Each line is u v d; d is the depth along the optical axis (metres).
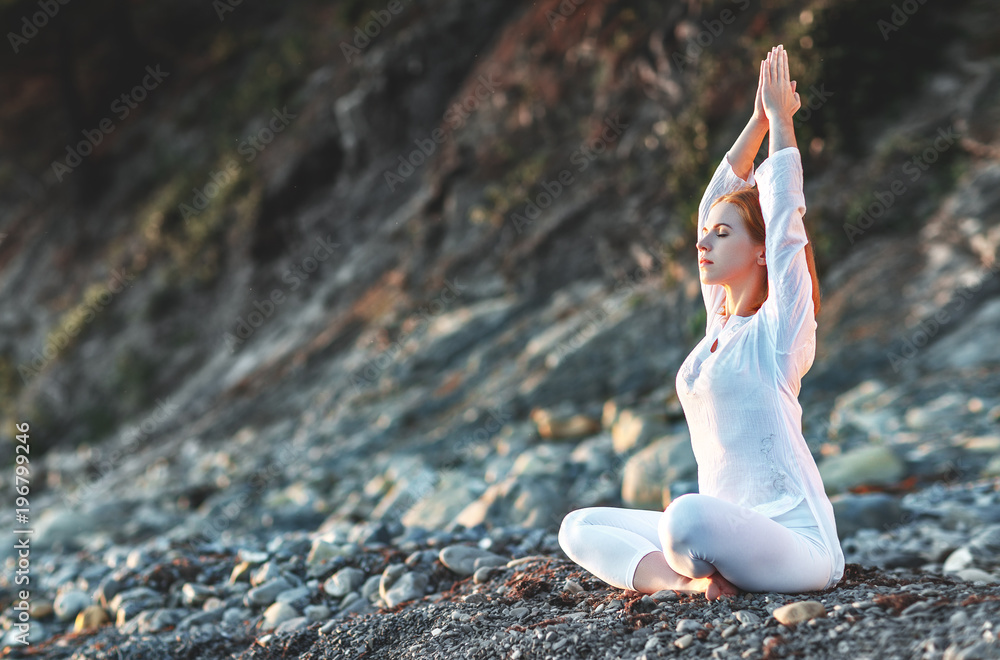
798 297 2.85
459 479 7.82
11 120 24.97
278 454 11.10
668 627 2.73
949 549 4.70
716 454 2.93
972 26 11.02
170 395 16.88
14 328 21.77
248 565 4.91
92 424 17.64
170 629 4.45
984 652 2.14
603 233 11.92
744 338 2.91
